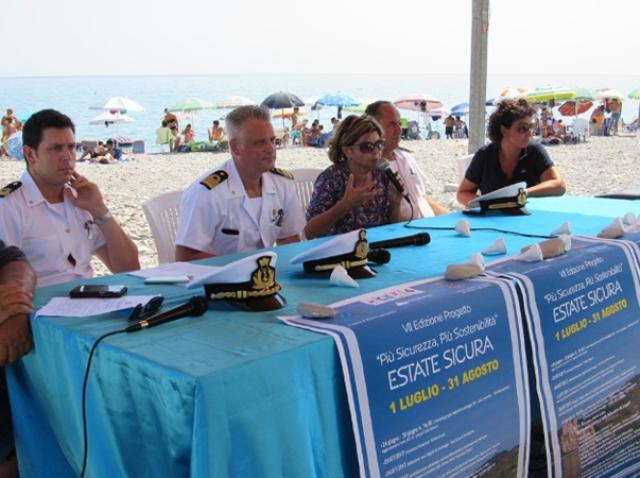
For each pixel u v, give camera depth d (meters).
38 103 67.56
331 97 30.28
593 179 12.20
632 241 2.79
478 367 2.06
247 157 3.30
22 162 17.80
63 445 2.05
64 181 3.07
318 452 1.70
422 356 1.90
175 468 1.55
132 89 141.38
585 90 25.81
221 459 1.49
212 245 3.39
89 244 3.21
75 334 1.86
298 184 4.55
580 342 2.43
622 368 2.62
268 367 1.57
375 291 2.13
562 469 2.38
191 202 3.30
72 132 3.09
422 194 4.34
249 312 1.97
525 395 2.21
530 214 3.53
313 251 2.39
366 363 1.76
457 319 2.02
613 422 2.60
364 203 3.65
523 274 2.29
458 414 1.99
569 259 2.49
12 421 2.32
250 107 3.32
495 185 4.56
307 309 1.89
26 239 3.05
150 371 1.57
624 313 2.64
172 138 23.23
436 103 30.41
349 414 1.75
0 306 2.08
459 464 2.00
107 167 17.31
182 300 2.13
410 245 2.83
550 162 4.53
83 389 1.83
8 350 2.05
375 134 3.50
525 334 2.25
